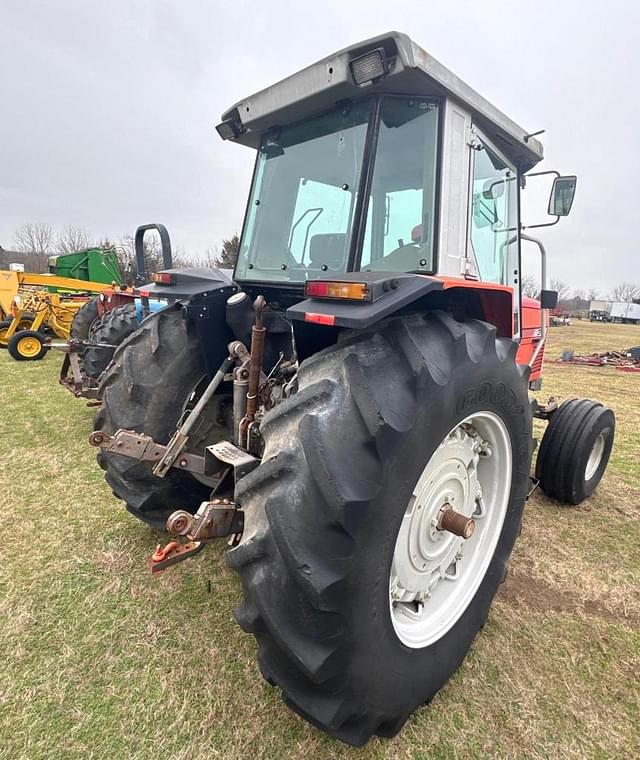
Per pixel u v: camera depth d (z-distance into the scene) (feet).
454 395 4.97
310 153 6.99
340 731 4.62
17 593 7.23
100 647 6.28
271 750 5.06
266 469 4.37
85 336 24.11
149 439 6.64
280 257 7.45
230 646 6.34
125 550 8.38
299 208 7.14
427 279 5.08
